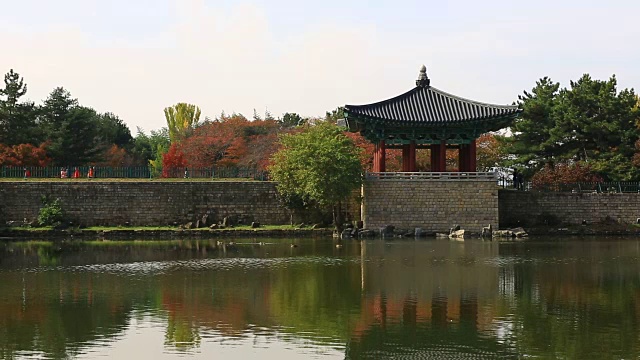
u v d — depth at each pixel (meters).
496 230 94.44
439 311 46.34
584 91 112.44
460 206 94.56
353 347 38.59
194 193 101.50
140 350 37.91
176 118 180.50
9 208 98.25
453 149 113.25
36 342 39.28
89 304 48.16
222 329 41.91
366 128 97.31
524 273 60.66
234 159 139.25
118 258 70.75
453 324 43.09
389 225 94.38
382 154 96.81
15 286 54.69
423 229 94.44
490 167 122.00
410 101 98.25
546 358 36.72
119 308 47.03
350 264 65.88
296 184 98.50
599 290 53.03
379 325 42.88
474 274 60.16
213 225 99.00
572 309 46.81
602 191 104.62
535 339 39.91
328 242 86.69
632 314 45.44
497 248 79.19
